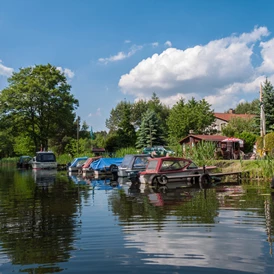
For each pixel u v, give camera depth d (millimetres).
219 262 5281
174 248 5996
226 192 13320
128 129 58156
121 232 7188
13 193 15250
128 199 12180
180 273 4898
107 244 6352
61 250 6090
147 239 6594
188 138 39375
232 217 8359
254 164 20250
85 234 7133
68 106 50312
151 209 9836
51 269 5219
